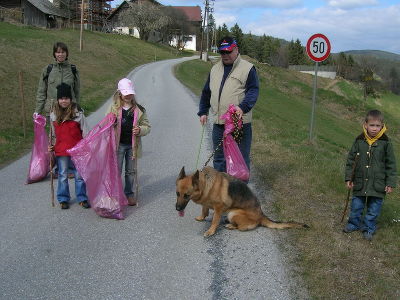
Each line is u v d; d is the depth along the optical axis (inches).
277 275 156.6
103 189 210.8
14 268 161.9
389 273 158.4
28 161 332.2
